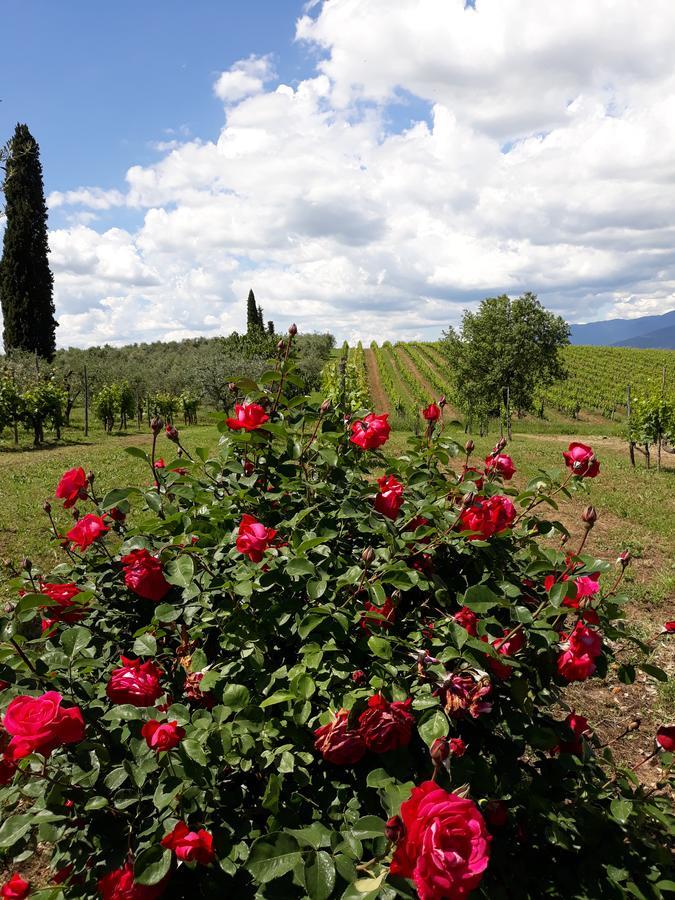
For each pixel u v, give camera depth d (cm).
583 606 172
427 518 199
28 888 149
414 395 4356
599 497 968
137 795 139
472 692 146
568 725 183
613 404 4019
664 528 789
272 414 227
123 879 125
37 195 3256
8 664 156
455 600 190
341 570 181
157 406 2700
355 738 137
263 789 154
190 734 143
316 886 112
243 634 165
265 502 204
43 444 1728
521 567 206
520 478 1048
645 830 182
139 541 183
